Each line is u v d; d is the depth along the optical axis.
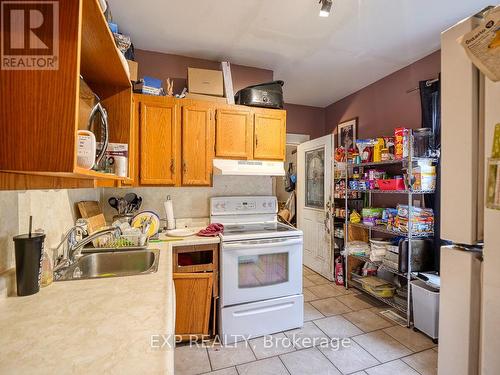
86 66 1.12
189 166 2.32
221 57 2.67
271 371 1.74
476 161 0.71
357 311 2.53
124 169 1.30
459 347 0.75
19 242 0.99
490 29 0.63
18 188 0.68
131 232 1.76
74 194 1.74
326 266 3.37
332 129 4.02
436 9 1.93
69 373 0.59
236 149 2.44
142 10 1.97
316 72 2.98
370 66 2.83
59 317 0.84
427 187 2.25
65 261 1.32
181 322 2.01
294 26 2.15
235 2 1.89
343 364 1.80
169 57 2.61
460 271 0.75
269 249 2.14
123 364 0.62
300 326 2.25
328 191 3.31
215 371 1.74
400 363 1.81
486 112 0.67
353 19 2.05
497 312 0.65
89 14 0.75
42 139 0.57
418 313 2.16
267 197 2.76
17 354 0.66
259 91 2.50
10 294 1.00
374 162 2.63
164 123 2.26
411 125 2.73
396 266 2.37
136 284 1.12
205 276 2.02
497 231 0.65
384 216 2.61
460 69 0.74
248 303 2.11
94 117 1.01
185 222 2.56
